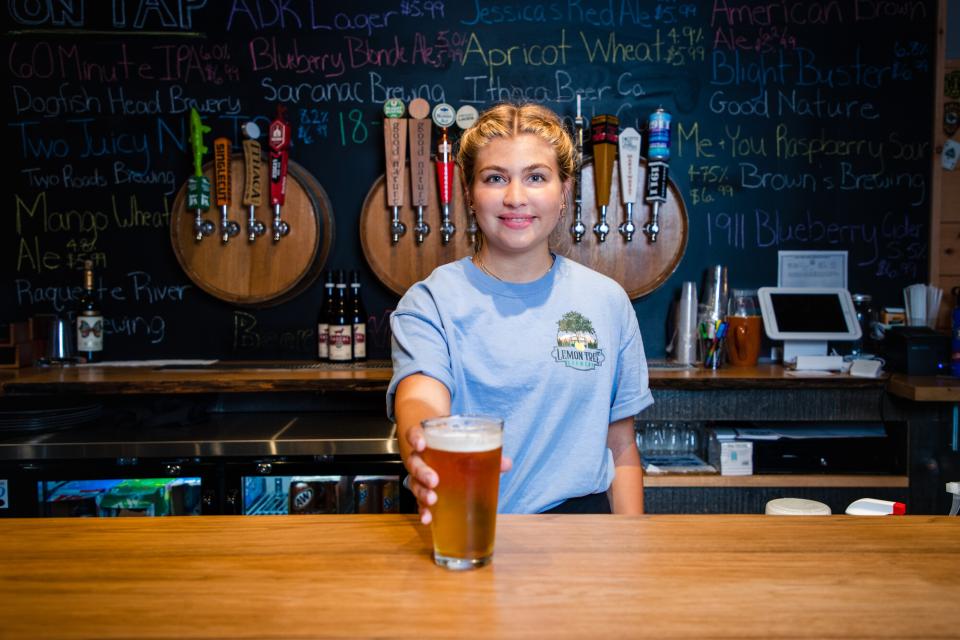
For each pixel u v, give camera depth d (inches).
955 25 117.6
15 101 114.3
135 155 115.1
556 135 51.9
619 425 59.4
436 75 115.9
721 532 34.7
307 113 115.7
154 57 114.6
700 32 116.1
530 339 53.9
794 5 115.8
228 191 109.8
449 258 111.7
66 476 84.8
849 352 115.3
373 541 33.3
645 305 117.4
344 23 115.3
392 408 49.8
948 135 116.3
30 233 115.1
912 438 94.9
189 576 29.0
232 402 110.7
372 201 111.8
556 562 30.6
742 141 116.9
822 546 32.7
